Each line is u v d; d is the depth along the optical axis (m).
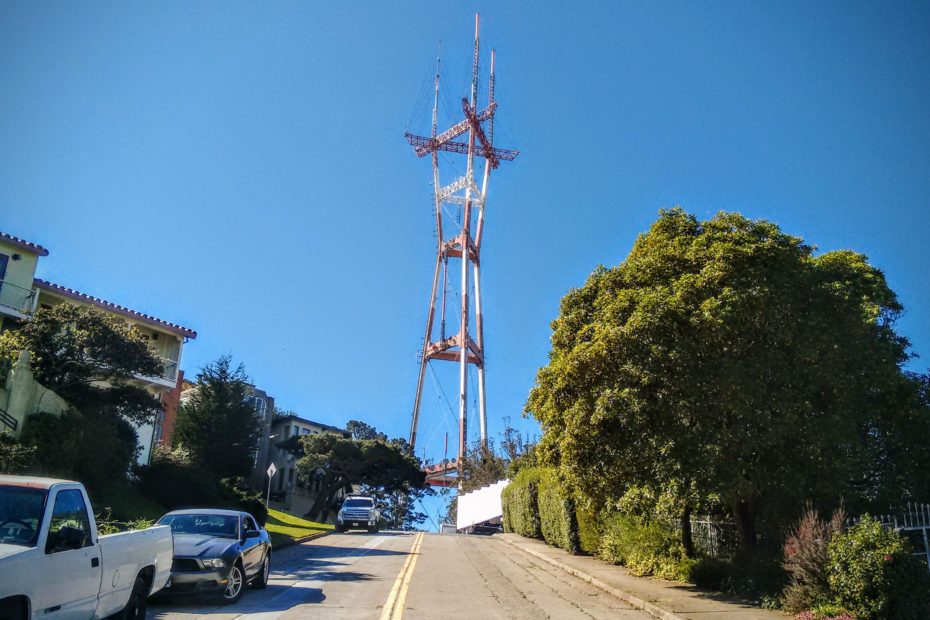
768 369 13.43
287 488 59.94
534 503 31.23
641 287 15.11
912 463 15.09
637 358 13.93
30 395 21.28
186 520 13.28
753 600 12.91
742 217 14.84
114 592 8.44
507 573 18.34
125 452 25.52
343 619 10.64
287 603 12.02
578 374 14.78
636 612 12.47
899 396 14.79
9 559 6.44
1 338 22.55
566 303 17.03
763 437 13.13
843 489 13.55
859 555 10.41
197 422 38.41
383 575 16.56
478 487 49.19
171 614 10.71
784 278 13.62
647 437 13.91
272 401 61.56
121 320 26.48
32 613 6.68
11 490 7.38
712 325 13.22
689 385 13.46
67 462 21.33
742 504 14.78
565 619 11.41
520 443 46.25
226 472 38.28
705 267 13.97
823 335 13.62
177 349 35.78
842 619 10.21
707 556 15.48
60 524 7.43
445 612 11.62
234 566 12.11
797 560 11.42
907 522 13.48
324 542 26.97
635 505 14.54
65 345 24.00
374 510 37.38
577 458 14.93
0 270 27.61
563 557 22.22
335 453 55.59
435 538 32.22
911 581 10.10
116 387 26.78
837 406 13.95
